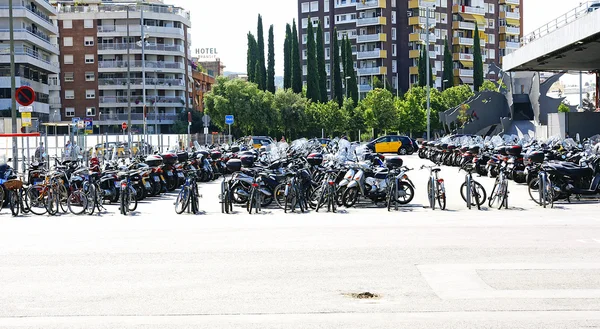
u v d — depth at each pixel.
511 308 7.44
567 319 6.98
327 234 13.09
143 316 7.26
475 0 117.69
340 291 8.32
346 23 113.25
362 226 14.30
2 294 8.32
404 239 12.30
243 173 19.19
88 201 17.62
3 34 69.62
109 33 93.88
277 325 6.85
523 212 16.78
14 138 24.06
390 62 111.31
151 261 10.41
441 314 7.21
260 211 17.77
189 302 7.84
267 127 72.19
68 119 93.62
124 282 8.94
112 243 12.27
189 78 102.75
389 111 78.00
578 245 11.44
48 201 17.67
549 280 8.81
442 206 17.72
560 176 18.58
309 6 116.44
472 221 14.98
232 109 70.00
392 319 7.04
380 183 18.48
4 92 70.00
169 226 14.76
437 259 10.30
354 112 80.38
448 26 114.62
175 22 98.00
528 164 22.25
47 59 81.88
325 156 22.50
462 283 8.69
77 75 93.75
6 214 18.05
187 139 45.41
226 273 9.44
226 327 6.80
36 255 11.05
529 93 53.78
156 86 94.75
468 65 115.56
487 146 32.47
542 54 39.03
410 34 111.31
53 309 7.60
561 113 43.25
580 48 37.22
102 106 93.94
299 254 10.85
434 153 41.00
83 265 10.14
